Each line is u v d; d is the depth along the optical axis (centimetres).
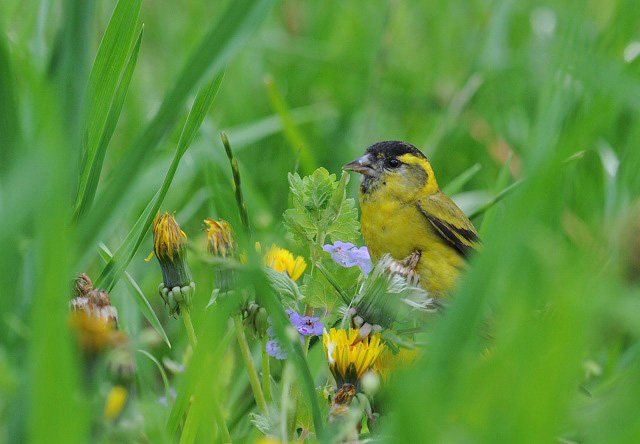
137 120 362
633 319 273
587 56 339
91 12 333
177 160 337
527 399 252
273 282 336
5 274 320
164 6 372
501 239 282
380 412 334
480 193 357
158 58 370
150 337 297
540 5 375
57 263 237
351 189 357
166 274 336
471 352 289
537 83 364
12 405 281
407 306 336
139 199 352
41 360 235
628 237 336
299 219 338
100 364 284
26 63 334
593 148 355
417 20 375
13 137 333
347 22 373
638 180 348
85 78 333
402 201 350
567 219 350
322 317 338
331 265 337
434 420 260
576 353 251
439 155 362
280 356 335
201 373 333
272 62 369
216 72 335
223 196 337
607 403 286
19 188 248
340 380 334
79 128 333
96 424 286
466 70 367
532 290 296
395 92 368
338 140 364
